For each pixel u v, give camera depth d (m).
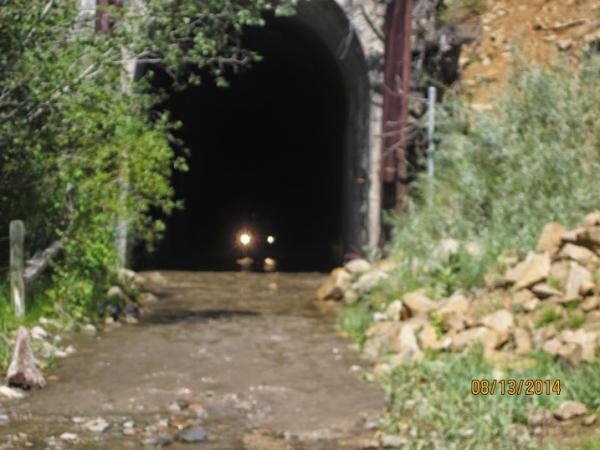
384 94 18.17
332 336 11.80
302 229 31.84
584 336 8.52
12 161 12.55
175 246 28.17
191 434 7.38
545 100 14.95
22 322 10.90
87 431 7.42
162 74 22.55
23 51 11.54
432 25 18.83
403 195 17.70
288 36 23.64
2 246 12.80
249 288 17.06
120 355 10.38
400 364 9.39
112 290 13.34
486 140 15.14
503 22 19.36
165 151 13.98
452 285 11.69
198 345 11.09
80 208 13.12
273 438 7.36
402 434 7.34
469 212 14.42
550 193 13.08
